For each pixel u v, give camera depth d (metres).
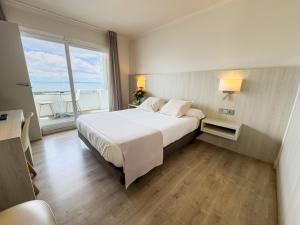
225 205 1.38
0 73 2.33
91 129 1.88
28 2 2.38
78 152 2.34
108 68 3.90
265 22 1.95
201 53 2.69
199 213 1.29
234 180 1.74
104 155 1.54
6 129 1.25
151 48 3.62
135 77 4.16
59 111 4.23
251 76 2.13
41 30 2.74
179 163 2.08
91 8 2.54
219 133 2.32
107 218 1.23
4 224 0.70
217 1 2.26
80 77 4.64
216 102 2.57
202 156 2.29
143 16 2.82
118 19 2.96
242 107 2.28
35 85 3.67
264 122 2.11
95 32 3.48
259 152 2.21
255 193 1.54
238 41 2.22
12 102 2.49
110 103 4.10
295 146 1.32
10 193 1.14
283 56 1.88
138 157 1.52
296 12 1.73
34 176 1.75
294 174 1.12
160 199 1.43
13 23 2.31
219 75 2.47
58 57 3.24
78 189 1.55
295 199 0.95
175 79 3.16
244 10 2.10
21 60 2.45
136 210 1.31
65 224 1.17
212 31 2.48
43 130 3.09
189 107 2.77
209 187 1.61
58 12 2.70
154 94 3.70
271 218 1.26
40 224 0.72
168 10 2.58
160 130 1.82
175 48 3.11
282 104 1.93
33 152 2.32
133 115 2.66
